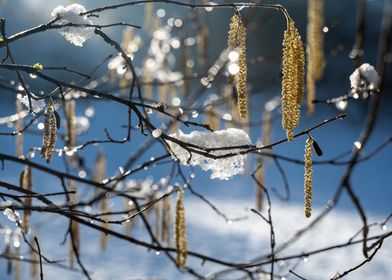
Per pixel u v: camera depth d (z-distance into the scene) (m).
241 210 11.05
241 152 2.04
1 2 3.73
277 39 12.59
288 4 13.05
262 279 3.24
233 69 1.99
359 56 3.24
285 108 1.96
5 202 2.58
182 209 2.71
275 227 9.87
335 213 10.98
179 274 7.36
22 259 3.12
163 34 4.52
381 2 17.61
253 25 3.98
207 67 4.27
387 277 7.09
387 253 8.00
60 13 2.14
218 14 8.74
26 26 11.67
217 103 3.50
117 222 2.34
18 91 2.58
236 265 2.76
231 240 9.08
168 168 14.33
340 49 4.66
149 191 3.72
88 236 9.03
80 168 4.11
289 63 1.95
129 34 4.22
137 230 8.88
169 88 4.51
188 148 2.04
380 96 3.21
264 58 3.77
